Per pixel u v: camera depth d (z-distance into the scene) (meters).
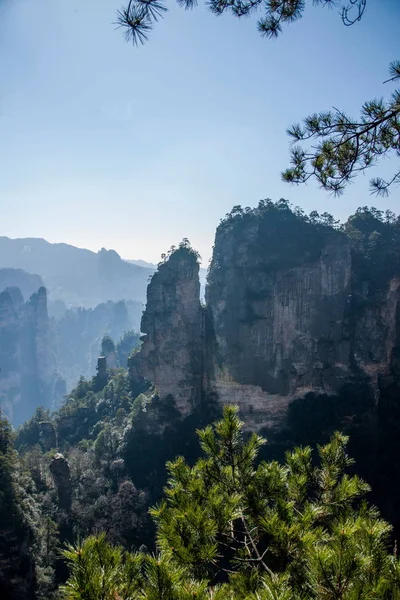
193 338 64.88
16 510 40.28
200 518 7.29
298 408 64.88
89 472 55.69
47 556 41.78
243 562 7.74
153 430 61.88
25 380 186.50
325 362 67.25
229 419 9.32
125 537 45.78
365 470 60.31
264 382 66.12
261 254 67.44
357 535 6.26
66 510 49.56
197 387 64.56
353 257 71.19
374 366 68.69
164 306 63.75
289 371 65.88
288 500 8.88
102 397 80.56
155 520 7.83
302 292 66.56
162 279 63.88
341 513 8.13
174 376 63.59
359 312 68.81
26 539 39.44
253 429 64.88
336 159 10.05
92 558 5.63
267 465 9.34
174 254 63.91
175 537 7.06
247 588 6.88
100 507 49.34
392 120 9.38
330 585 5.52
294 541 7.12
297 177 10.68
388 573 5.80
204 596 5.55
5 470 44.25
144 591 5.68
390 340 68.81
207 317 67.69
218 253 71.31
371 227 79.06
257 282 66.56
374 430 64.12
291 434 63.56
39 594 37.81
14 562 36.72
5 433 53.22
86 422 77.06
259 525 7.94
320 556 5.69
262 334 66.12
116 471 57.75
